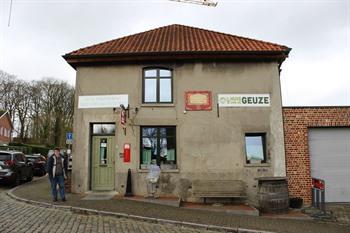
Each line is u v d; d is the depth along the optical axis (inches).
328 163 661.9
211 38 749.3
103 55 651.5
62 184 541.0
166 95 662.5
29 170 899.4
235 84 658.8
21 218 418.3
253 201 624.1
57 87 2459.4
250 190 628.7
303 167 644.7
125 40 746.8
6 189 729.0
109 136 658.2
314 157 662.5
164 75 668.7
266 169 636.1
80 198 576.7
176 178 632.4
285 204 562.3
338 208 611.8
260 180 569.6
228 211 545.0
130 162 637.9
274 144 642.2
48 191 664.4
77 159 644.1
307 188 639.8
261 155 650.2
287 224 478.6
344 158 662.5
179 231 407.2
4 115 2445.9
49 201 534.3
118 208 500.4
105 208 494.0
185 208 553.6
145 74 669.3
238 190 607.8
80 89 663.8
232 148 641.0
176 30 819.4
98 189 647.1
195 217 480.7
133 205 534.6
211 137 644.1
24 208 486.0
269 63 666.2
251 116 649.6
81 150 645.9
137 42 729.0
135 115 649.0
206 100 653.3
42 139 2299.5
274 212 554.6
